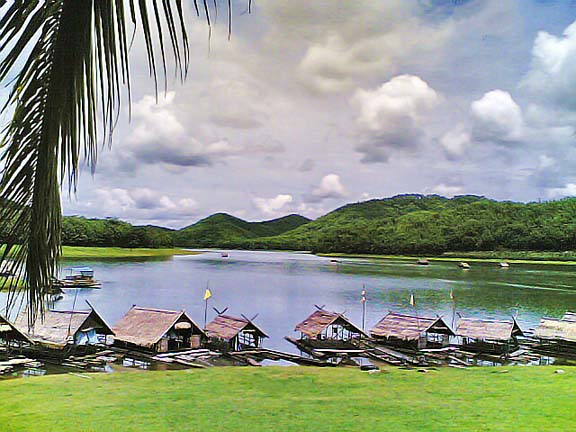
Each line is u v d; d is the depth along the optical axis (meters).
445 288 70.44
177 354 30.81
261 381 24.05
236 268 107.19
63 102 1.97
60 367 27.25
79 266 94.31
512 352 33.66
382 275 91.44
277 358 30.98
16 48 2.11
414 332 33.84
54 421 16.55
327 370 26.84
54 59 1.99
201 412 17.95
